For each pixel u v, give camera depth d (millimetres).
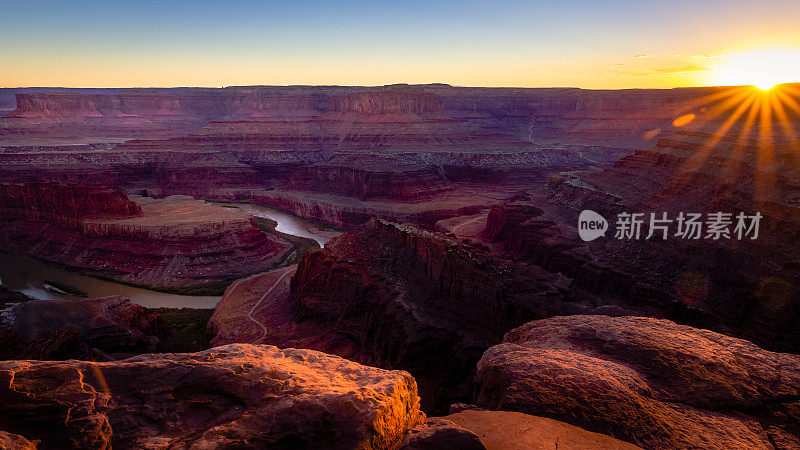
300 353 13281
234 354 12711
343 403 10133
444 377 49188
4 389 9539
